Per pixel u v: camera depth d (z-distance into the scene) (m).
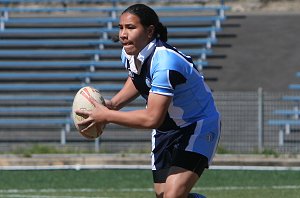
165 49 23.22
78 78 70.69
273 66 73.94
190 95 23.81
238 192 43.47
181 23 79.81
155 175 25.02
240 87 70.94
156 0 84.06
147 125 22.88
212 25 79.88
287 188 45.16
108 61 73.38
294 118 64.25
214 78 72.12
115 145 61.12
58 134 64.19
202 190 44.19
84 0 84.00
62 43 75.75
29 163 54.22
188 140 24.12
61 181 47.97
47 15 86.88
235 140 61.62
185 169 23.97
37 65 72.62
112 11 82.25
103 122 23.19
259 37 78.19
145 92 24.34
